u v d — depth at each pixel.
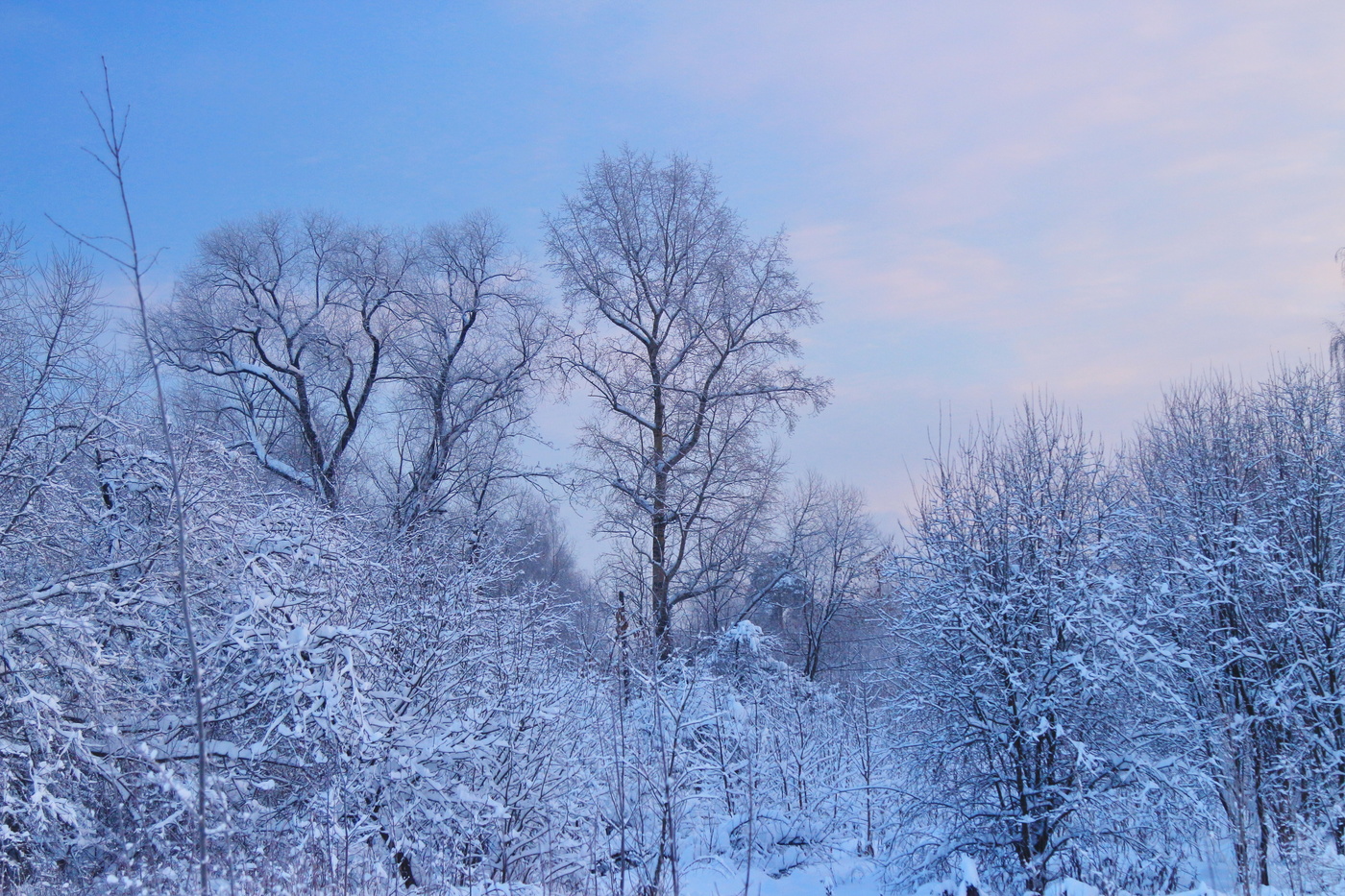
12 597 9.18
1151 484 17.08
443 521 14.41
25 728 8.41
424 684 10.68
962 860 10.59
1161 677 12.57
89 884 7.92
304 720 8.66
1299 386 15.91
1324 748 13.03
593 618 13.47
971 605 12.37
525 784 10.53
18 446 9.63
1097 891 9.98
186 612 4.86
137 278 4.85
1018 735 11.74
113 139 4.86
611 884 9.67
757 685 18.55
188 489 10.32
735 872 13.38
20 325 10.06
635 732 11.20
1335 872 9.99
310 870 7.47
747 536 26.77
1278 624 13.50
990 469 13.09
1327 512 14.77
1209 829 11.27
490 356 26.73
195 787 7.70
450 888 8.23
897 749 13.16
